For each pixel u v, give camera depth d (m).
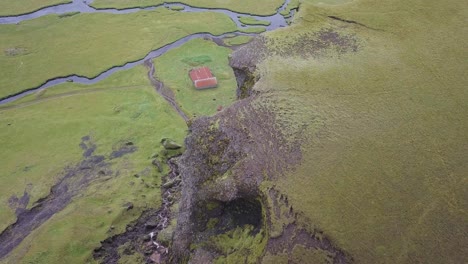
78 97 59.19
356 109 35.53
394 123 34.22
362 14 47.19
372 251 27.20
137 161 48.84
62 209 42.72
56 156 49.12
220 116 37.34
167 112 56.44
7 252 38.84
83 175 46.81
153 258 38.97
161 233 40.72
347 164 31.47
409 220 28.36
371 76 38.75
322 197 29.75
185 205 35.69
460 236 27.38
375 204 29.20
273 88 37.84
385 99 36.31
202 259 32.16
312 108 35.78
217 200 33.12
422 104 35.69
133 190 45.22
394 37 43.84
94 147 50.59
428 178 30.44
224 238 32.59
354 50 42.38
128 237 41.22
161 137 52.25
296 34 44.97
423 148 32.28
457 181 30.16
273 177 31.50
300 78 38.78
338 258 27.39
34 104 57.72
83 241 39.53
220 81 62.62
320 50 42.69
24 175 46.47
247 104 37.16
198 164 36.25
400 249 27.14
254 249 29.86
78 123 53.97
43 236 39.53
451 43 42.16
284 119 34.94
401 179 30.42
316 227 28.44
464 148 32.12
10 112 56.00
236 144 34.66
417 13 46.59
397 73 39.00
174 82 62.22
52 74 63.78
